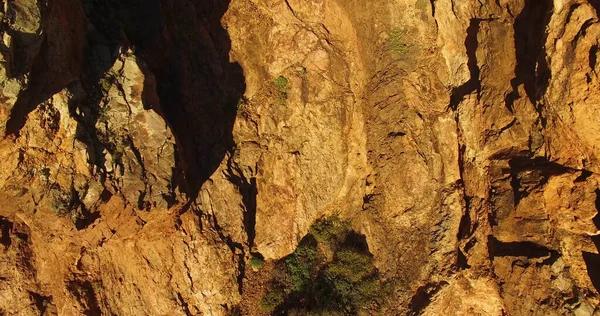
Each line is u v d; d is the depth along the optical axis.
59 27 12.69
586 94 11.90
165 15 17.25
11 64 11.12
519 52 14.79
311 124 18.59
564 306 13.01
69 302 15.20
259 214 18.25
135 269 16.16
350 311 17.64
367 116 19.08
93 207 13.73
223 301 17.17
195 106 17.77
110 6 15.82
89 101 13.57
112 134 13.84
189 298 16.72
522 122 14.67
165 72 17.28
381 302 17.69
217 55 18.39
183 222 16.42
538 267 13.63
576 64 12.05
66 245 14.73
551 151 13.70
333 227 19.19
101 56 14.12
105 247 15.50
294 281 18.30
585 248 12.88
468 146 16.62
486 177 15.87
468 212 16.58
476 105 16.20
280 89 18.59
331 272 18.42
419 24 18.67
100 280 15.80
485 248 15.56
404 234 18.06
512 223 14.51
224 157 17.67
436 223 17.47
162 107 16.70
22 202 13.28
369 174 19.08
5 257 14.35
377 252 18.48
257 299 17.83
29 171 12.79
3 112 11.43
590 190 12.55
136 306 16.19
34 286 14.88
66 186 13.19
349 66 19.20
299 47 18.75
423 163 17.88
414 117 18.22
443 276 16.59
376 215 18.62
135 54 14.75
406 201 18.02
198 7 18.36
